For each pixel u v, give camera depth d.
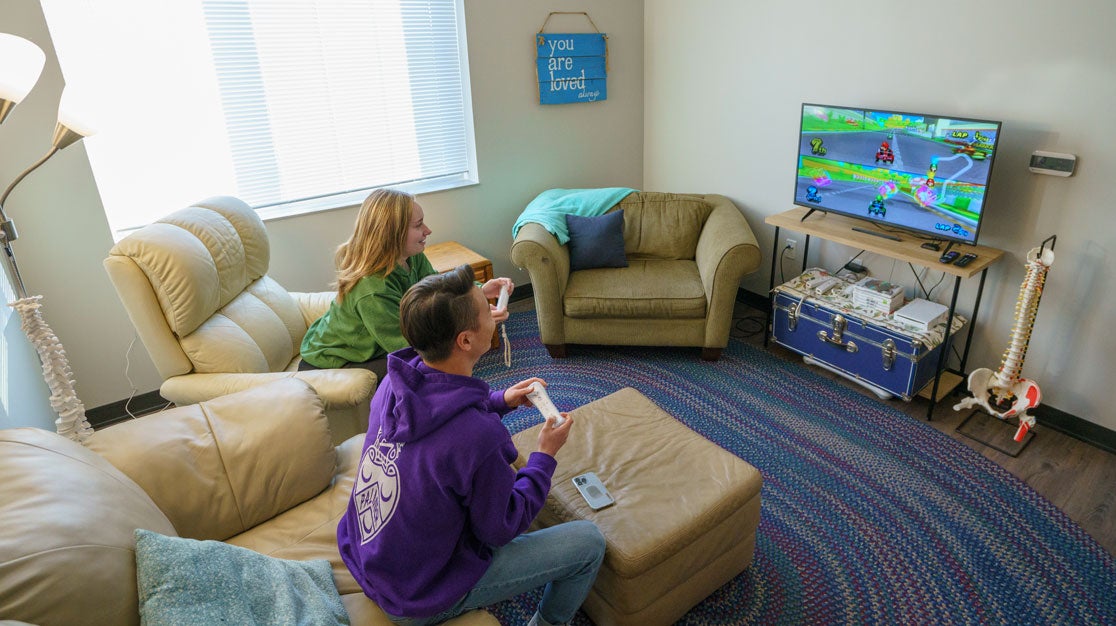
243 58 3.00
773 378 3.10
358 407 2.26
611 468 1.85
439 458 1.19
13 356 2.23
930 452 2.53
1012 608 1.86
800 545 2.11
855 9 2.93
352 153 3.41
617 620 1.68
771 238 3.67
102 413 2.97
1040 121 2.44
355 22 3.23
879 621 1.84
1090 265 2.43
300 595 1.30
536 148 3.92
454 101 3.65
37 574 1.01
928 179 2.59
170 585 1.14
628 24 3.99
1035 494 2.29
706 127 3.84
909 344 2.65
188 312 2.09
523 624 1.85
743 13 3.42
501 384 3.14
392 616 1.28
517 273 4.14
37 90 2.52
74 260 2.74
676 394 3.00
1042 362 2.67
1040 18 2.36
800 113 3.30
